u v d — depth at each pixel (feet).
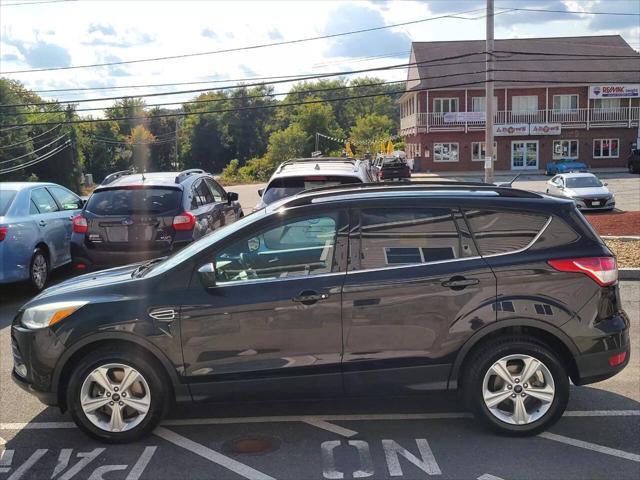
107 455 14.29
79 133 229.66
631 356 20.61
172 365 14.46
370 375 14.43
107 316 14.43
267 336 14.38
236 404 15.98
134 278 15.25
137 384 14.64
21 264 29.37
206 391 14.52
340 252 14.66
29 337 14.71
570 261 14.48
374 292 14.30
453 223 14.74
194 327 14.37
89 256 29.04
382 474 13.19
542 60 167.22
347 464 13.67
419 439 14.80
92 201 29.81
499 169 166.40
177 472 13.46
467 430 15.24
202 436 15.20
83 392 14.56
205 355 14.44
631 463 13.55
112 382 14.61
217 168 361.92
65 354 14.49
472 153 166.61
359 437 14.98
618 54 168.45
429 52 171.63
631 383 18.38
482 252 14.62
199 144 358.23
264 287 14.48
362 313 14.32
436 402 16.97
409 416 16.12
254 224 14.85
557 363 14.43
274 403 15.37
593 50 170.09
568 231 14.78
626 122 163.73
